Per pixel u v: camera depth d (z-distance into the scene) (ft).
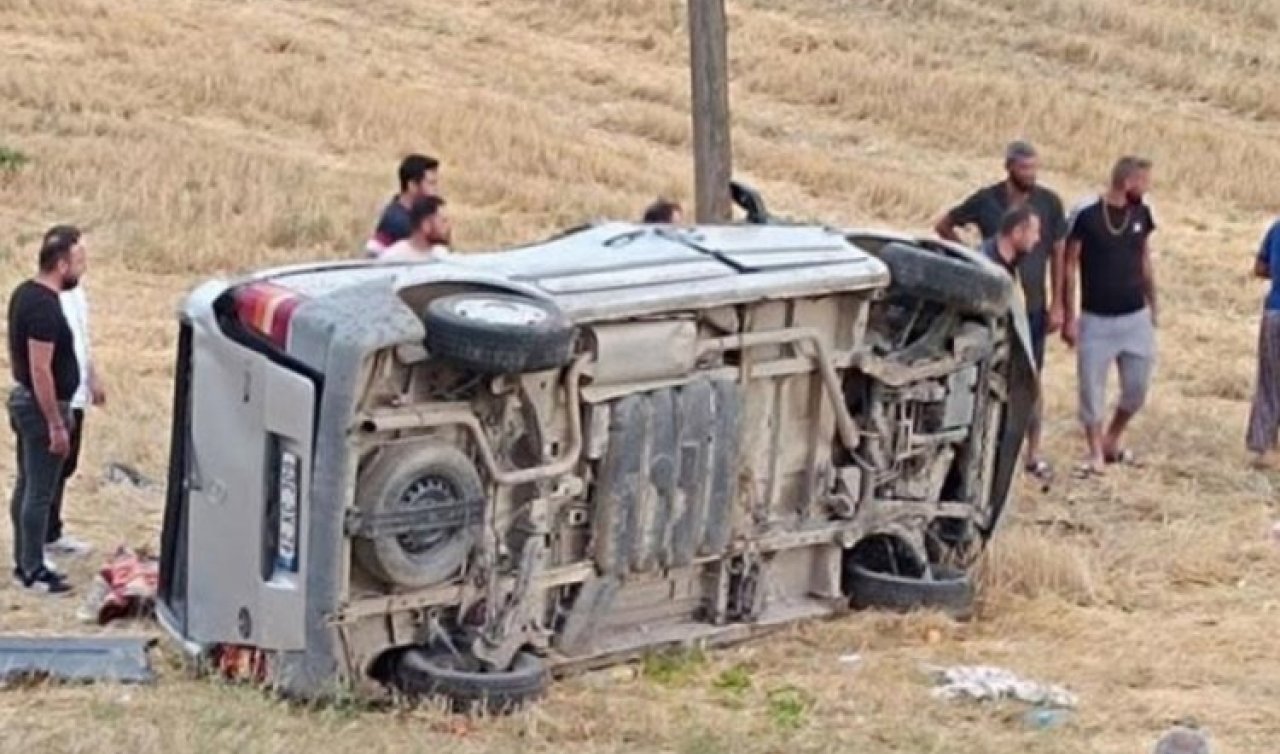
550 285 61.05
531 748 56.44
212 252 122.21
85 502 76.84
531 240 131.85
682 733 57.77
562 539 62.18
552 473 60.54
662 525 63.26
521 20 195.21
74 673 60.23
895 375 68.23
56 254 66.85
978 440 71.36
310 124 159.22
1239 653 67.72
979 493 72.02
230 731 54.34
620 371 61.72
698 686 62.54
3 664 60.39
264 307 59.26
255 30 182.91
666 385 62.75
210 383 60.70
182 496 63.00
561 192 144.36
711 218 93.35
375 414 57.77
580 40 192.24
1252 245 150.82
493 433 59.88
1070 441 92.38
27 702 58.03
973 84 183.32
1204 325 124.77
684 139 170.19
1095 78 195.62
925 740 58.18
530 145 157.07
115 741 52.90
